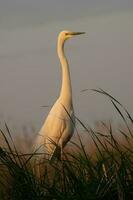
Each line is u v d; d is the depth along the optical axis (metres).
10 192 10.53
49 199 10.08
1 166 10.59
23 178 10.23
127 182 9.98
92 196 9.80
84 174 10.20
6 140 10.19
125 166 9.95
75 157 10.30
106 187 9.91
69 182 10.14
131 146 10.18
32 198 10.22
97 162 10.20
